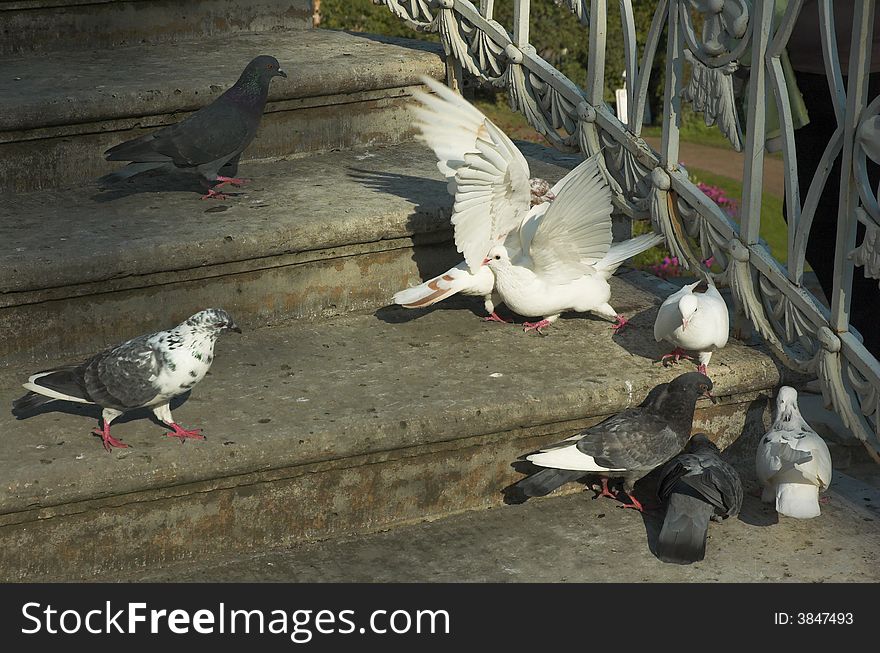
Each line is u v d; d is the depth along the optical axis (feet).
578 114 15.23
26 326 12.78
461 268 13.74
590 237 13.10
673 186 14.06
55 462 10.71
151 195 15.11
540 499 12.73
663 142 14.01
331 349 13.46
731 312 15.28
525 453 12.56
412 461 12.04
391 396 12.24
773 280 12.91
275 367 12.96
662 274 26.02
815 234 14.26
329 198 14.90
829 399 12.64
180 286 13.47
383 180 15.72
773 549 11.86
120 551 11.09
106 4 17.97
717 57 12.94
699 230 13.84
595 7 14.66
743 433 13.57
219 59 17.46
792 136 12.36
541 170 16.62
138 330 13.37
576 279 13.56
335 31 19.88
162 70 16.66
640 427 11.89
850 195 11.85
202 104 15.87
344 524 11.96
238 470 11.14
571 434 12.69
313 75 16.43
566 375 12.80
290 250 13.79
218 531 11.44
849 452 15.29
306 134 16.85
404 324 14.20
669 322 12.61
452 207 14.61
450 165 13.46
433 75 17.56
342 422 11.60
